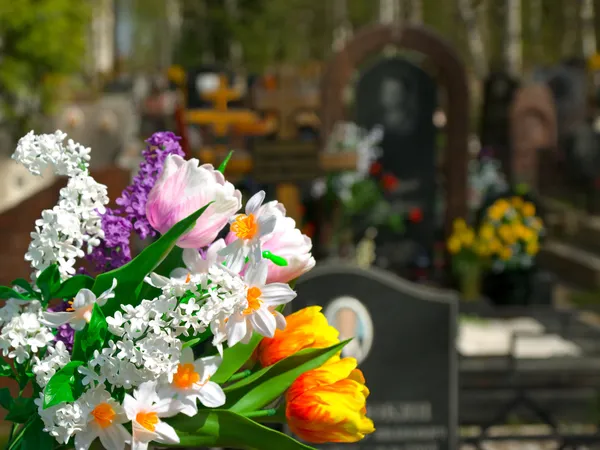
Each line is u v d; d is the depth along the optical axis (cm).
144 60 4272
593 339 938
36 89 1520
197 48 4312
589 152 1747
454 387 550
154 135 147
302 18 4719
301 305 541
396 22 1347
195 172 136
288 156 977
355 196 1250
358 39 1349
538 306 1135
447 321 548
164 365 128
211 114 1070
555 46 4272
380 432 552
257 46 4394
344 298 542
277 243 138
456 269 1185
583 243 1576
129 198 143
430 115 1357
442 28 4303
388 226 1306
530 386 858
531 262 1145
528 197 1184
